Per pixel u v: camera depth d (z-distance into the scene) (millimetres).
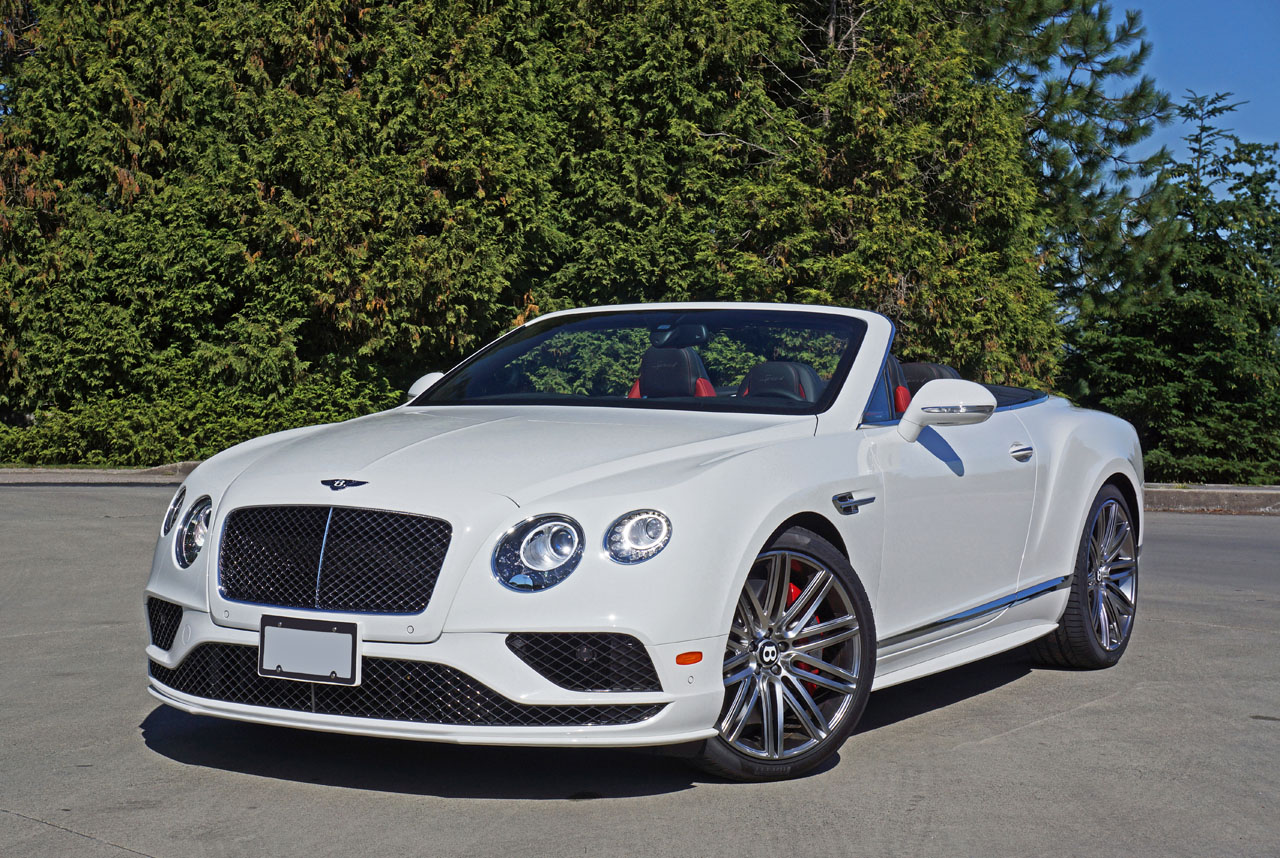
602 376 4961
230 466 4246
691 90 17844
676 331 5094
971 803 3742
